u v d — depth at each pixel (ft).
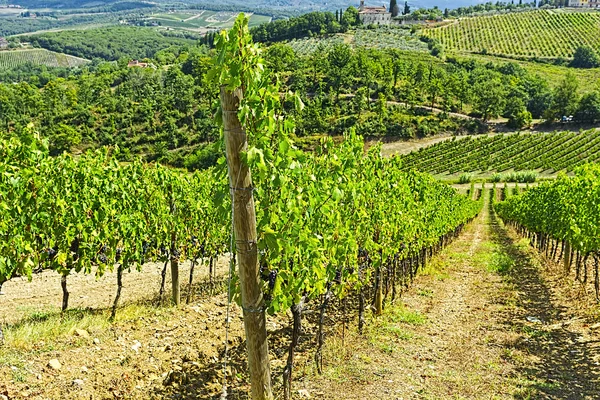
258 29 563.07
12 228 25.48
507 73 409.08
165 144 220.43
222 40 12.71
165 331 26.08
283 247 15.96
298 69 338.54
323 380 20.79
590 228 36.96
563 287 42.11
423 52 470.80
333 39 518.78
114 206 31.60
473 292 40.86
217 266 53.47
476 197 189.16
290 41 533.96
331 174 21.43
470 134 273.95
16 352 20.85
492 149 245.04
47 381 18.45
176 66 362.53
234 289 15.70
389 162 34.50
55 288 38.32
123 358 21.59
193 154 215.51
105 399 17.57
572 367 22.90
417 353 24.61
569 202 48.52
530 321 31.35
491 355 24.66
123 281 42.42
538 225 66.95
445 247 77.20
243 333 26.43
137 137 230.89
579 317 31.63
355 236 27.22
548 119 287.28
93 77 352.08
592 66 456.45
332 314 31.86
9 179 24.49
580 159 214.28
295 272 18.39
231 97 13.28
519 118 282.77
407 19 636.48
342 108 279.90
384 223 30.27
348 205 26.25
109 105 259.39
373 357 23.73
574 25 541.75
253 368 14.94
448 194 71.77
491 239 97.19
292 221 17.20
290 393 19.15
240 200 13.79
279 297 16.06
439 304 36.22
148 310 30.83
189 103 260.21
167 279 44.47
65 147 204.44
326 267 21.38
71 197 29.04
